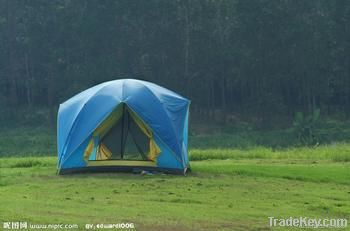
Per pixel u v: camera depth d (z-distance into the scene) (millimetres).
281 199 14211
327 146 35062
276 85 67812
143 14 65688
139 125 18859
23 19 67625
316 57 65000
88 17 65750
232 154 25703
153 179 17266
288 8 64250
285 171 18641
